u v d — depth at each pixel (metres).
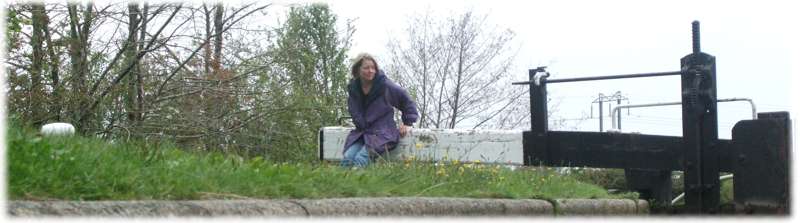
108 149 5.21
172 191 4.59
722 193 9.95
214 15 15.27
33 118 13.45
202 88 15.39
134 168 4.74
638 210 8.40
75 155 4.59
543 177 8.48
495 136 8.85
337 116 18.47
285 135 16.33
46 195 4.02
